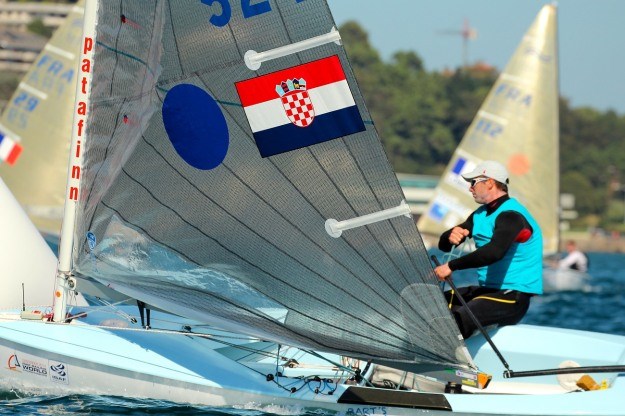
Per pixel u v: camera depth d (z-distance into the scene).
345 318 22.98
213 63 22.77
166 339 24.95
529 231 25.14
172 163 23.34
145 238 23.83
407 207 22.08
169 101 23.16
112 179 23.94
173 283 23.84
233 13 22.47
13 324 25.00
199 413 22.78
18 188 63.88
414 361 22.97
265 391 23.17
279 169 22.69
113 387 23.80
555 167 72.00
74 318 25.95
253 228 23.05
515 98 72.06
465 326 25.19
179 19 22.89
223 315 23.70
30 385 24.34
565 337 26.14
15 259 28.44
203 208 23.28
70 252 24.98
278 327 23.44
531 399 22.39
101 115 23.97
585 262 71.00
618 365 23.56
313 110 22.30
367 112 21.94
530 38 71.88
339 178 22.36
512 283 25.73
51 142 63.31
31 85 64.06
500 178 25.44
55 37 63.53
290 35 22.25
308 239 22.77
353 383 24.27
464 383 23.41
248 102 22.69
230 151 22.92
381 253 22.42
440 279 24.67
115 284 24.39
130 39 23.44
